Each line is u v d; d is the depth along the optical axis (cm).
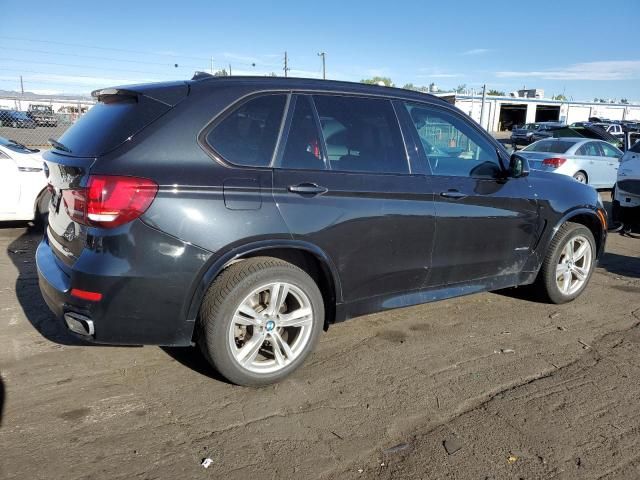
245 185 308
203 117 307
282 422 298
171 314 297
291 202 321
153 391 324
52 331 403
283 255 343
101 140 302
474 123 432
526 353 397
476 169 421
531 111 5397
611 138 1648
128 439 277
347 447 278
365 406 317
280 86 339
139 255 283
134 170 284
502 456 274
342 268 348
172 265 290
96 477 248
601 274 628
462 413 313
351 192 346
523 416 311
